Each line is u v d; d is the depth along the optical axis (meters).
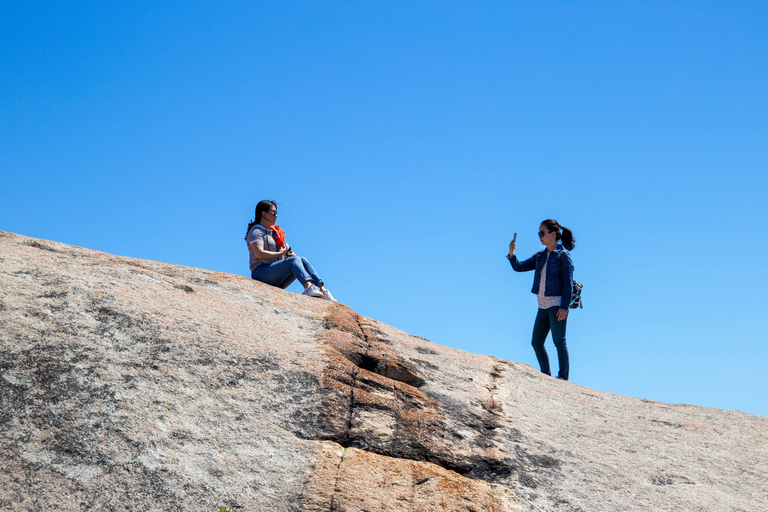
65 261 5.34
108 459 3.43
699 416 6.23
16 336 3.99
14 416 3.49
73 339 4.14
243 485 3.55
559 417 5.54
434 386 5.43
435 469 4.18
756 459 5.22
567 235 8.09
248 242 7.53
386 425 4.48
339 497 3.63
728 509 4.39
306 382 4.57
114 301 4.71
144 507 3.26
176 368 4.25
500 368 6.52
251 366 4.56
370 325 6.47
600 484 4.46
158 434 3.68
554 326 7.82
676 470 4.84
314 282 7.25
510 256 8.51
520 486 4.26
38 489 3.16
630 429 5.56
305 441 4.03
